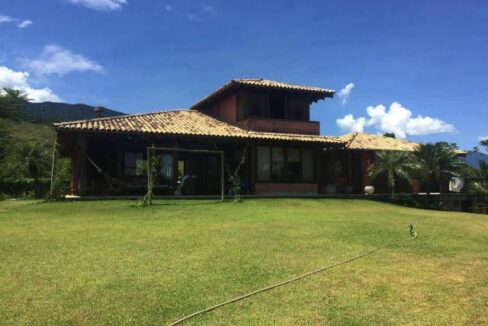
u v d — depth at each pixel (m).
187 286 7.70
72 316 6.34
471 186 33.56
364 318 6.67
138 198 21.00
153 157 21.12
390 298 7.54
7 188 35.78
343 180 33.28
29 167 35.12
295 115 30.62
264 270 8.76
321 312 6.82
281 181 27.77
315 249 10.73
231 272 8.55
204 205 19.30
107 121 24.39
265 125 28.84
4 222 14.11
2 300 6.85
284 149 28.09
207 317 6.48
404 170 29.72
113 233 12.13
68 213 16.28
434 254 10.84
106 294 7.20
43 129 77.62
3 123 51.97
